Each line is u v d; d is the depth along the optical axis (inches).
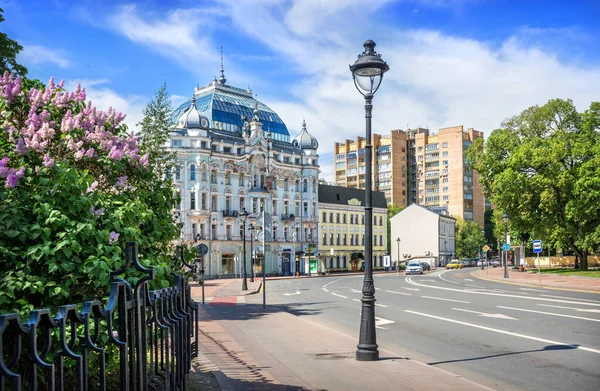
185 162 3161.9
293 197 3730.3
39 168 239.5
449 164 6579.7
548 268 3110.2
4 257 205.9
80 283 225.0
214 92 3599.9
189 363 313.4
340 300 1268.5
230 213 3304.6
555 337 599.2
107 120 323.3
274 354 511.8
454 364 466.9
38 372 196.1
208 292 1744.6
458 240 5561.0
